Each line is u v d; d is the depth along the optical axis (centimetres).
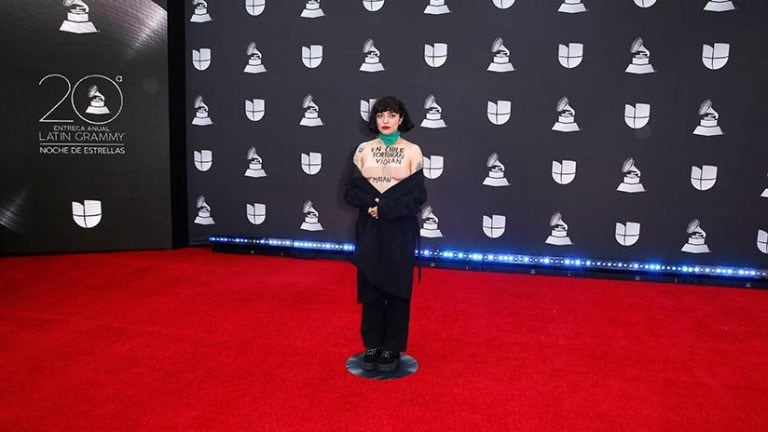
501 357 356
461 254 567
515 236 558
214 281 506
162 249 612
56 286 484
